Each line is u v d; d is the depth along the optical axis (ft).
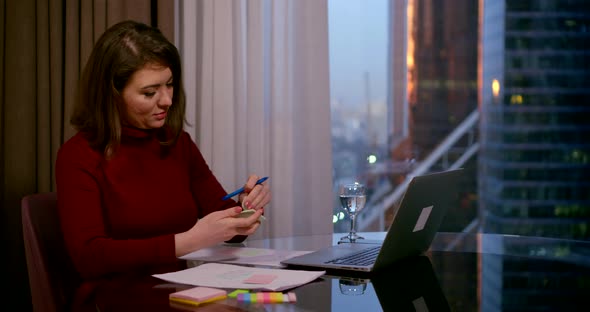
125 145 5.37
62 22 7.82
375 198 10.54
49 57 7.74
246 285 3.66
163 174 5.49
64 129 7.81
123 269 4.27
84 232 4.53
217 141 8.64
